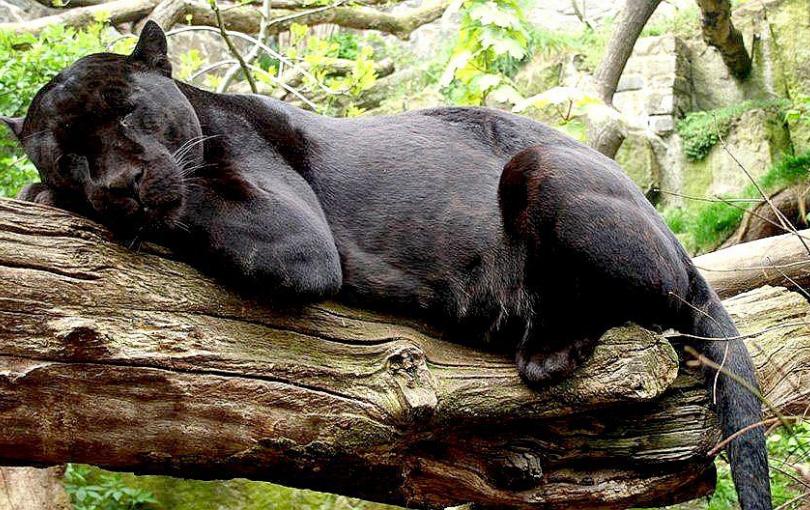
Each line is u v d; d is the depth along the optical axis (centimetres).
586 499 298
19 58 583
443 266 292
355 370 262
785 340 326
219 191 258
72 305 227
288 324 262
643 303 279
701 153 896
